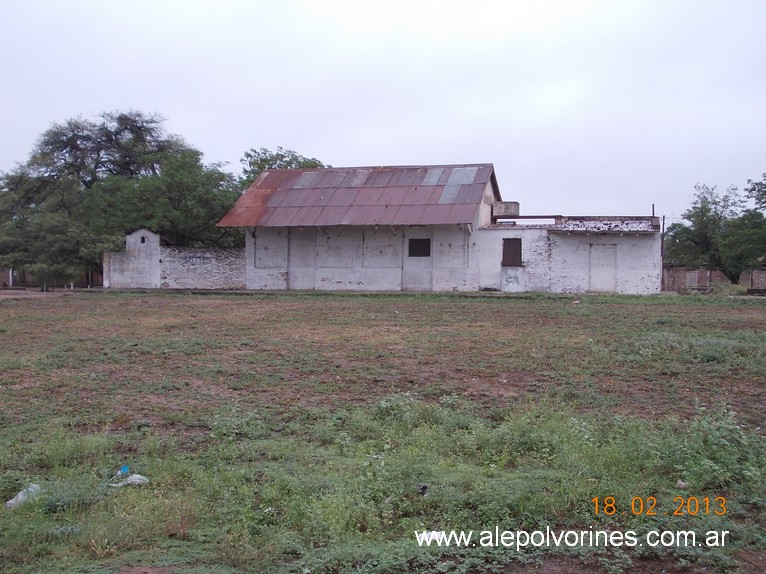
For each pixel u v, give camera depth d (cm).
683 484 566
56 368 1112
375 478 566
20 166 4094
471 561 446
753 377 1003
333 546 459
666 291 3155
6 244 3338
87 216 3659
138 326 1689
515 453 647
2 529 479
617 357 1150
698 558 450
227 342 1387
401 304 2333
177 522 489
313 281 3173
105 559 443
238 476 580
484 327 1644
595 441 663
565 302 2403
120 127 4309
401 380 1009
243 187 3625
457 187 3050
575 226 2848
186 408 841
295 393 930
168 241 3428
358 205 3069
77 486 552
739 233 3541
